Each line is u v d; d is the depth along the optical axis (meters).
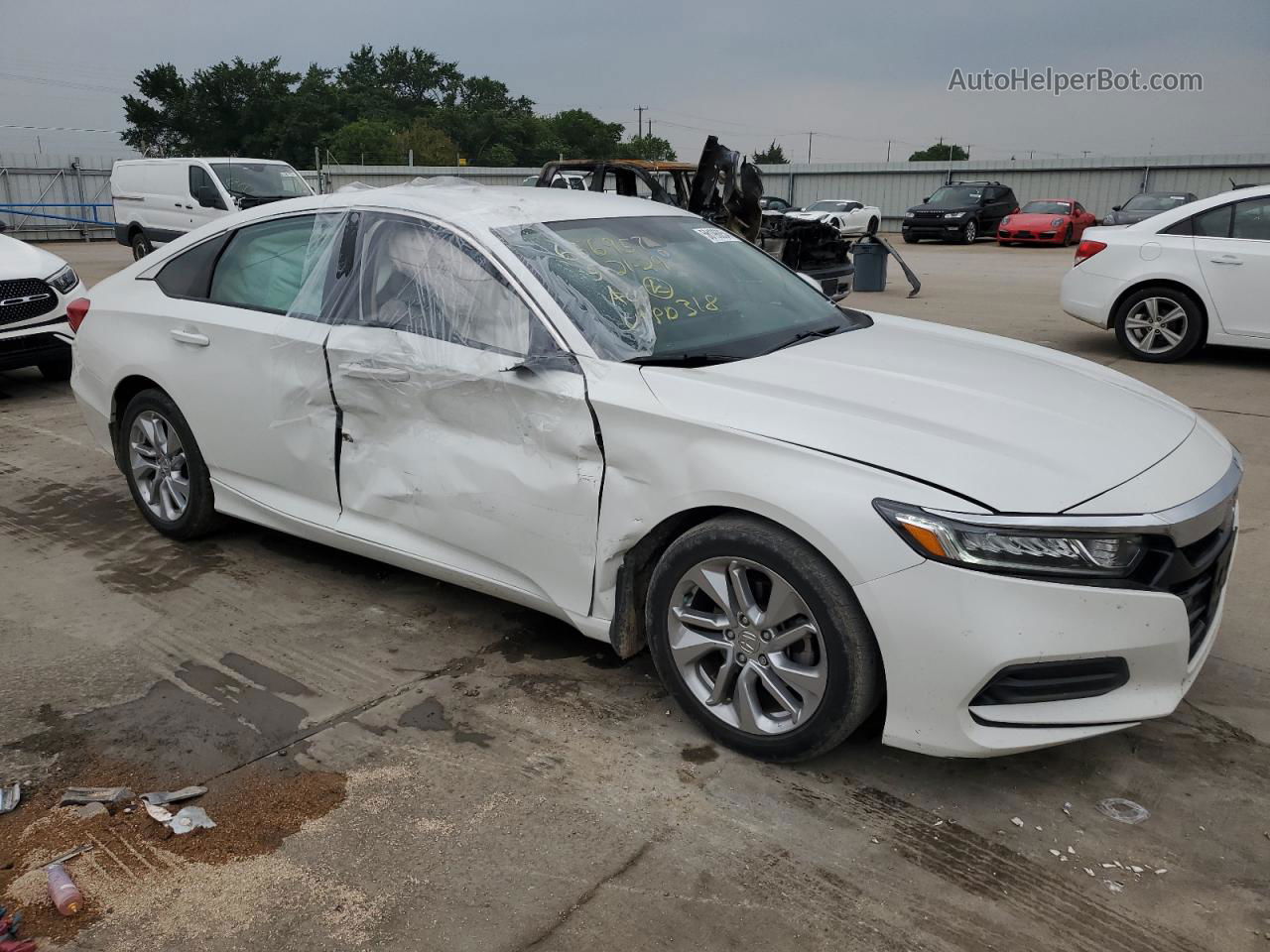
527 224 3.53
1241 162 31.80
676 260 3.74
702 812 2.70
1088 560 2.46
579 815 2.69
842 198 37.72
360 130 66.25
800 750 2.80
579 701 3.27
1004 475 2.55
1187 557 2.61
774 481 2.65
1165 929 2.28
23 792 2.80
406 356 3.39
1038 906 2.36
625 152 103.81
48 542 4.66
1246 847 2.55
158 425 4.48
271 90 75.56
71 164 30.16
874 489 2.54
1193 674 2.74
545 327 3.15
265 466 4.00
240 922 2.32
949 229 27.06
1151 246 8.56
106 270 17.62
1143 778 2.85
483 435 3.27
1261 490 5.25
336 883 2.44
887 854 2.54
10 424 6.91
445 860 2.52
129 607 3.97
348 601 4.04
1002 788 2.80
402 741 3.04
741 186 11.30
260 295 3.98
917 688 2.56
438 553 3.53
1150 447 2.84
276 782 2.84
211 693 3.32
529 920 2.32
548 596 3.24
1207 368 8.49
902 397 2.93
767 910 2.34
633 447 2.91
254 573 4.30
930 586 2.48
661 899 2.38
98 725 3.13
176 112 74.25
